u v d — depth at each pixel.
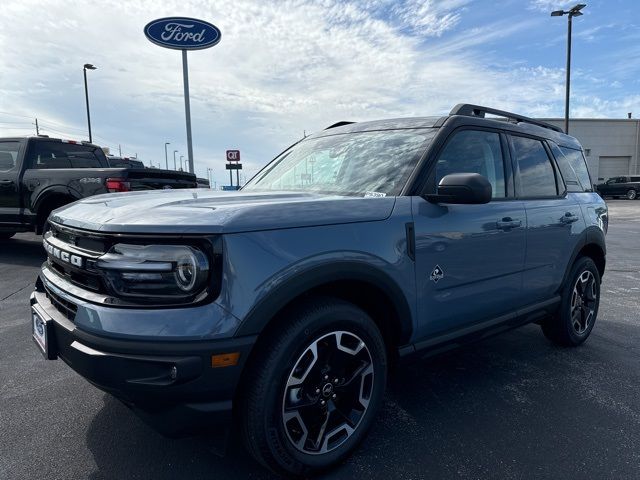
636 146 40.19
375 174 2.77
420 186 2.58
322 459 2.17
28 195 7.40
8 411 2.79
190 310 1.80
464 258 2.72
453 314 2.73
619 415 2.82
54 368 3.43
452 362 3.66
